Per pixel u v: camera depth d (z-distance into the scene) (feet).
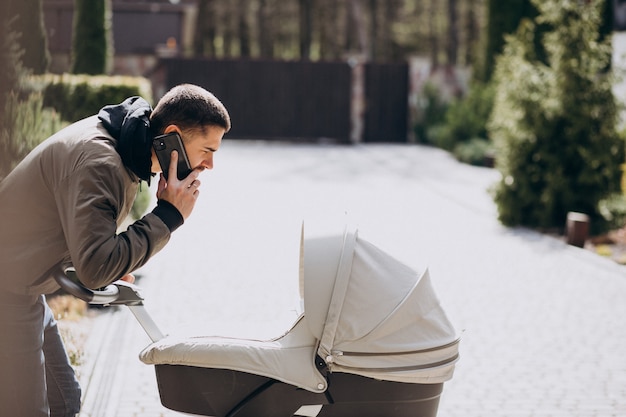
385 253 11.75
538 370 19.44
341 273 11.21
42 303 11.30
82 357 18.86
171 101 10.69
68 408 12.50
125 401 16.81
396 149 77.05
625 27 53.78
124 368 18.76
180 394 11.71
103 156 10.25
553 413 16.78
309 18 132.77
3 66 17.12
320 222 11.81
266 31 137.80
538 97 38.32
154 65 82.02
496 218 39.91
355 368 11.39
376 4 137.08
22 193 10.55
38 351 11.02
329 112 84.43
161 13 91.91
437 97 83.05
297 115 84.33
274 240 34.06
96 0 56.70
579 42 38.01
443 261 31.17
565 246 34.60
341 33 138.21
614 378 18.95
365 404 11.77
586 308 25.12
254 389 11.57
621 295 26.76
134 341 20.72
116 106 11.00
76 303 23.21
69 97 33.50
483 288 27.30
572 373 19.26
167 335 11.93
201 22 134.21
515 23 71.51
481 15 129.08
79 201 10.07
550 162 38.06
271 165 61.36
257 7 137.08
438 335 11.69
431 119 82.28
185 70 82.64
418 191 49.55
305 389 11.50
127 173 10.69
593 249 34.78
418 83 83.97
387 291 11.38
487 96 70.59
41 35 22.49
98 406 16.26
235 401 11.64
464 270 29.81
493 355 20.49
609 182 38.29
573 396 17.76
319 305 11.20
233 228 36.50
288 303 24.70
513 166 38.81
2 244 10.62
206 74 83.15
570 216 35.29
